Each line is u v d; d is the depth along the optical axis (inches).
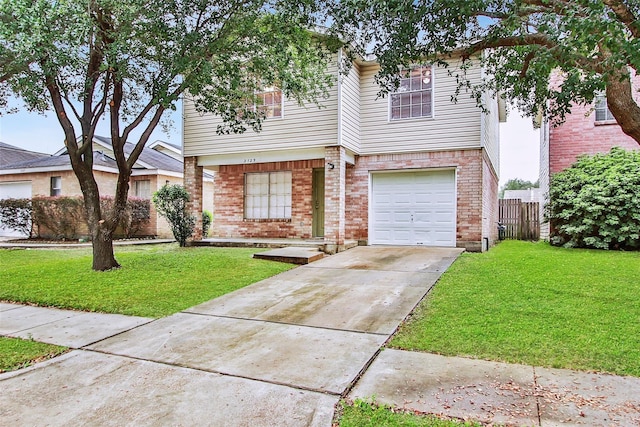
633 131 189.3
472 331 181.3
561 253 407.2
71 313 229.6
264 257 378.0
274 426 113.3
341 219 439.5
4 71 277.6
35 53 241.1
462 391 129.8
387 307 224.8
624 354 153.3
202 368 152.9
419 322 197.8
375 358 159.0
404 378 140.3
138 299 251.9
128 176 339.6
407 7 212.2
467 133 439.5
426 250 427.5
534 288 246.8
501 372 142.9
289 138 456.8
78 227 612.4
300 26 281.1
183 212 489.4
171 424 115.1
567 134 541.0
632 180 430.6
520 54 287.1
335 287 274.4
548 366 146.6
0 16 227.9
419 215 467.5
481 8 205.9
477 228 437.1
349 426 112.0
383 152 474.9
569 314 198.1
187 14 291.9
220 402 127.1
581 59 203.8
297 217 525.0
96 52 295.6
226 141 487.8
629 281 261.3
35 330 200.1
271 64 334.6
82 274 316.2
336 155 436.8
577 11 176.4
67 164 667.4
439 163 451.5
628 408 117.0
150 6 271.9
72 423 116.4
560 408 117.9
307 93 417.1
